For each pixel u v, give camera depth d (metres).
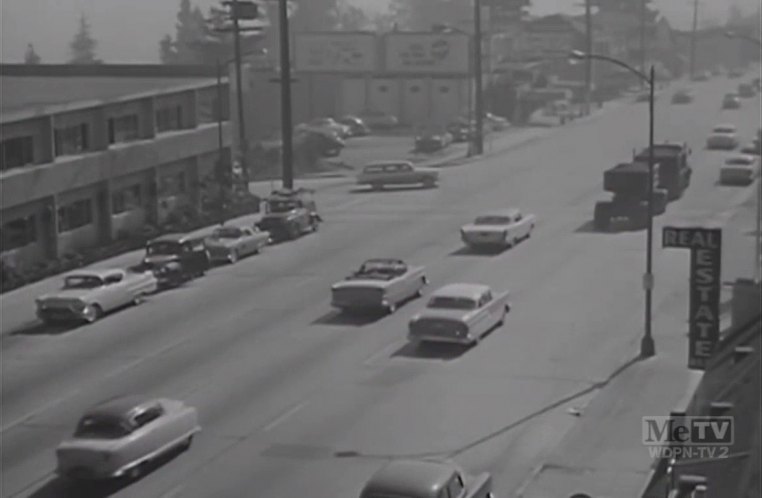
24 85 70.69
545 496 26.06
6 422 33.38
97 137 61.09
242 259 58.16
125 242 61.38
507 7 163.62
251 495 27.20
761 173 50.94
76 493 27.77
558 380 35.53
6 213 54.03
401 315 44.97
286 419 32.72
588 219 66.94
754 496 17.16
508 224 59.06
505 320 43.44
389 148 111.25
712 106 142.50
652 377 35.25
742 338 31.14
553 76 162.62
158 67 78.25
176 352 40.50
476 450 29.69
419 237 63.03
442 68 123.56
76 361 39.72
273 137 118.12
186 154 69.25
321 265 55.94
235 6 83.06
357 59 125.00
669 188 71.88
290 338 42.00
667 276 50.75
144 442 28.53
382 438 30.86
